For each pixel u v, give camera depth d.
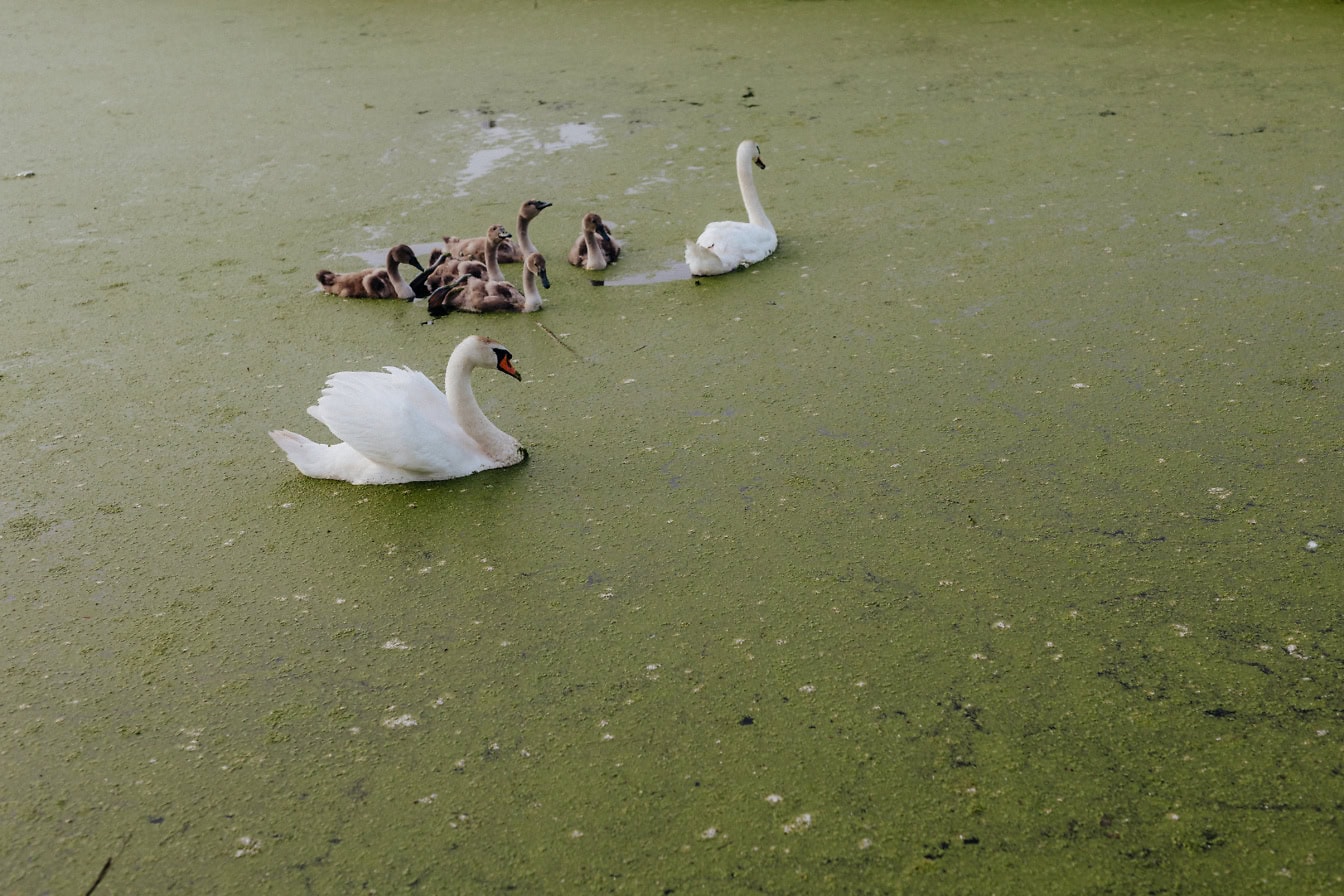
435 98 10.05
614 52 10.95
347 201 8.23
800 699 4.19
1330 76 9.25
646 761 4.03
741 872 3.63
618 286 6.97
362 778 4.04
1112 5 11.31
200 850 3.84
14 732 4.24
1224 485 4.97
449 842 3.81
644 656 4.38
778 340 6.23
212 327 6.68
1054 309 6.31
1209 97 9.01
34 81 11.04
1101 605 4.47
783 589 4.62
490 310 6.75
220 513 5.21
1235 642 4.30
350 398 5.23
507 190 8.27
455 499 5.21
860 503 5.01
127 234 7.87
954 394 5.66
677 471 5.28
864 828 3.76
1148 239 6.98
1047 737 4.02
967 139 8.56
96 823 3.95
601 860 3.70
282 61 11.26
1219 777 3.86
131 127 9.77
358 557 4.91
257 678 4.39
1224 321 6.09
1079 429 5.36
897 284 6.70
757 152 7.11
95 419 5.87
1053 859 3.61
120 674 4.44
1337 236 6.86
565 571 4.77
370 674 4.38
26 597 4.79
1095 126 8.63
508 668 4.37
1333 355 5.75
